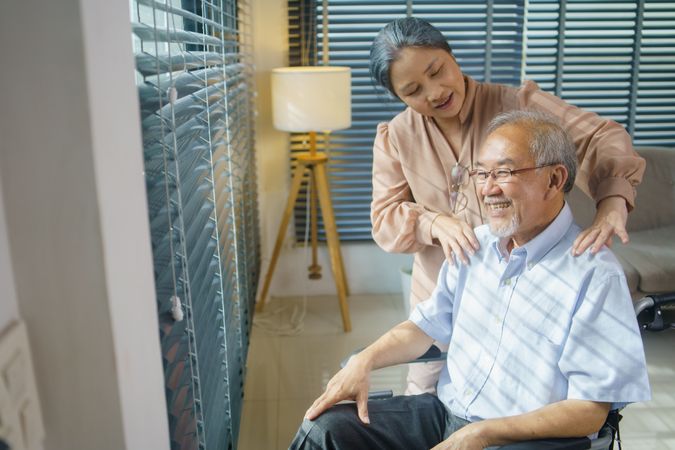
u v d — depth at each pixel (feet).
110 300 2.22
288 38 11.14
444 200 6.31
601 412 4.18
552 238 4.60
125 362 2.38
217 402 5.41
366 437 4.81
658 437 7.68
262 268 12.00
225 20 7.54
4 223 2.10
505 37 11.49
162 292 3.39
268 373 9.37
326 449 4.69
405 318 11.39
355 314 11.53
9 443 1.93
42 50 1.98
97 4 2.11
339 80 10.06
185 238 3.77
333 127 10.19
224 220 6.32
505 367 4.68
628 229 10.99
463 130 6.06
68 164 2.08
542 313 4.55
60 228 2.13
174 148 3.48
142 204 2.65
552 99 5.94
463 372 4.99
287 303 11.99
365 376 4.97
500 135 4.49
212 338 5.24
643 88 11.84
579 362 4.25
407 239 6.20
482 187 4.56
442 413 5.17
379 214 6.57
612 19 11.50
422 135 6.26
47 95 2.02
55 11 1.96
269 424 8.02
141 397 2.60
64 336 2.23
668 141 12.09
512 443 4.12
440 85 5.44
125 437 2.37
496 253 4.94
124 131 2.41
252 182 10.30
